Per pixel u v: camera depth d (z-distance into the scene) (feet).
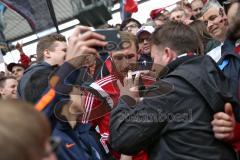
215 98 5.29
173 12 12.44
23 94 5.56
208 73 5.41
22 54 17.66
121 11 13.25
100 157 7.06
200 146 5.24
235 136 5.43
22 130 2.36
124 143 5.31
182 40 5.74
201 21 9.33
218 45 9.05
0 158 2.26
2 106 2.46
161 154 5.33
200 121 5.29
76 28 4.35
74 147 5.83
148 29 10.64
